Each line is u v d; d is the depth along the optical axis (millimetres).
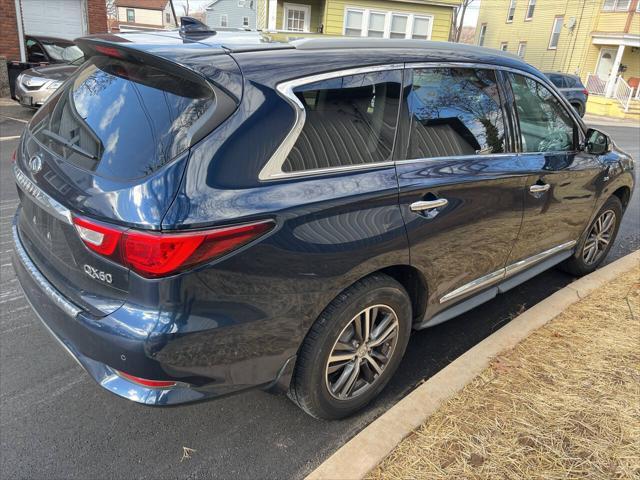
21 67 11680
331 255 2150
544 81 3408
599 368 2850
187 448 2404
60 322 2148
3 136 8906
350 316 2355
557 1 29062
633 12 25438
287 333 2145
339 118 2275
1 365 2910
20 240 2656
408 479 2104
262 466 2324
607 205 4188
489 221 2914
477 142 2889
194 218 1819
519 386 2678
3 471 2223
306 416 2658
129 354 1884
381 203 2320
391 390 2893
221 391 2072
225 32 2602
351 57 2352
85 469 2258
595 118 23469
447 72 2768
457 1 17578
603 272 4113
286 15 18812
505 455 2240
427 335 3461
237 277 1941
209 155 1897
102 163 2014
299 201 2055
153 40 2285
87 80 2418
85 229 1938
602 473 2172
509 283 3424
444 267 2744
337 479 2090
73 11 14883
